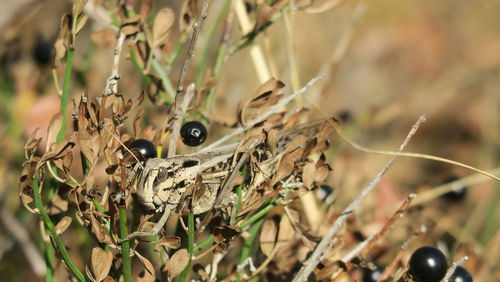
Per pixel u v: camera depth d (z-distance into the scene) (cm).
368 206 53
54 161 42
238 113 45
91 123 42
